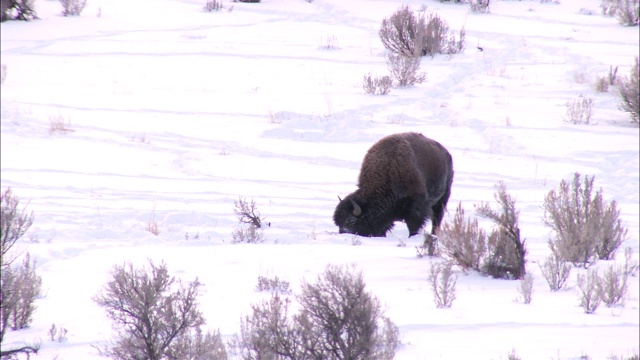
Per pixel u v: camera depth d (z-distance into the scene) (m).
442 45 115.50
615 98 91.50
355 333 18.89
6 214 25.33
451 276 31.88
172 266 32.53
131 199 53.31
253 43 119.69
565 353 20.33
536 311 26.00
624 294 29.20
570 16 149.50
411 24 112.69
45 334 22.97
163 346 20.42
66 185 57.34
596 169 66.44
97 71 100.19
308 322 18.95
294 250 36.81
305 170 64.50
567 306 27.14
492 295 28.80
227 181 60.47
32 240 38.41
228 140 73.38
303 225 46.00
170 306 20.77
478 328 23.28
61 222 44.09
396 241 42.00
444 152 45.62
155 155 68.31
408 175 42.06
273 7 153.75
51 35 121.25
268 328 19.23
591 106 87.25
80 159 66.25
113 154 68.12
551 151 71.12
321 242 40.34
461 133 76.75
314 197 55.78
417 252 36.00
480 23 138.25
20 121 78.19
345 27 136.25
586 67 105.06
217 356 19.39
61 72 99.31
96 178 60.03
